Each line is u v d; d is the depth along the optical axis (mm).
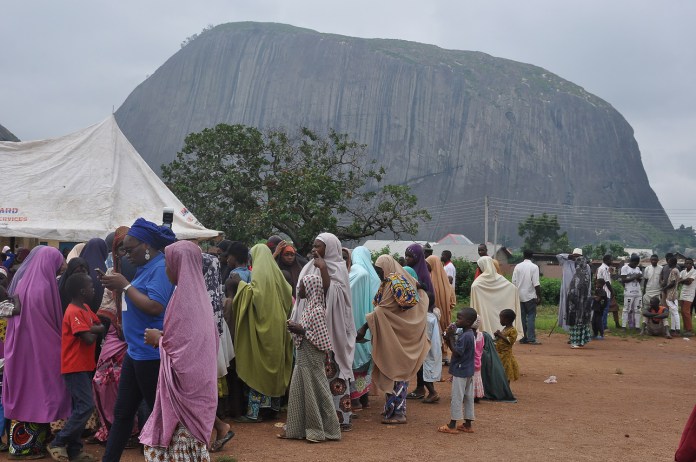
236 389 8195
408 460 6543
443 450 6969
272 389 8070
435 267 11625
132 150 14305
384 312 8086
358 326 8625
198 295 5090
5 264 11367
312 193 29594
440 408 9266
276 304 8094
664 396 10484
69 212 12781
